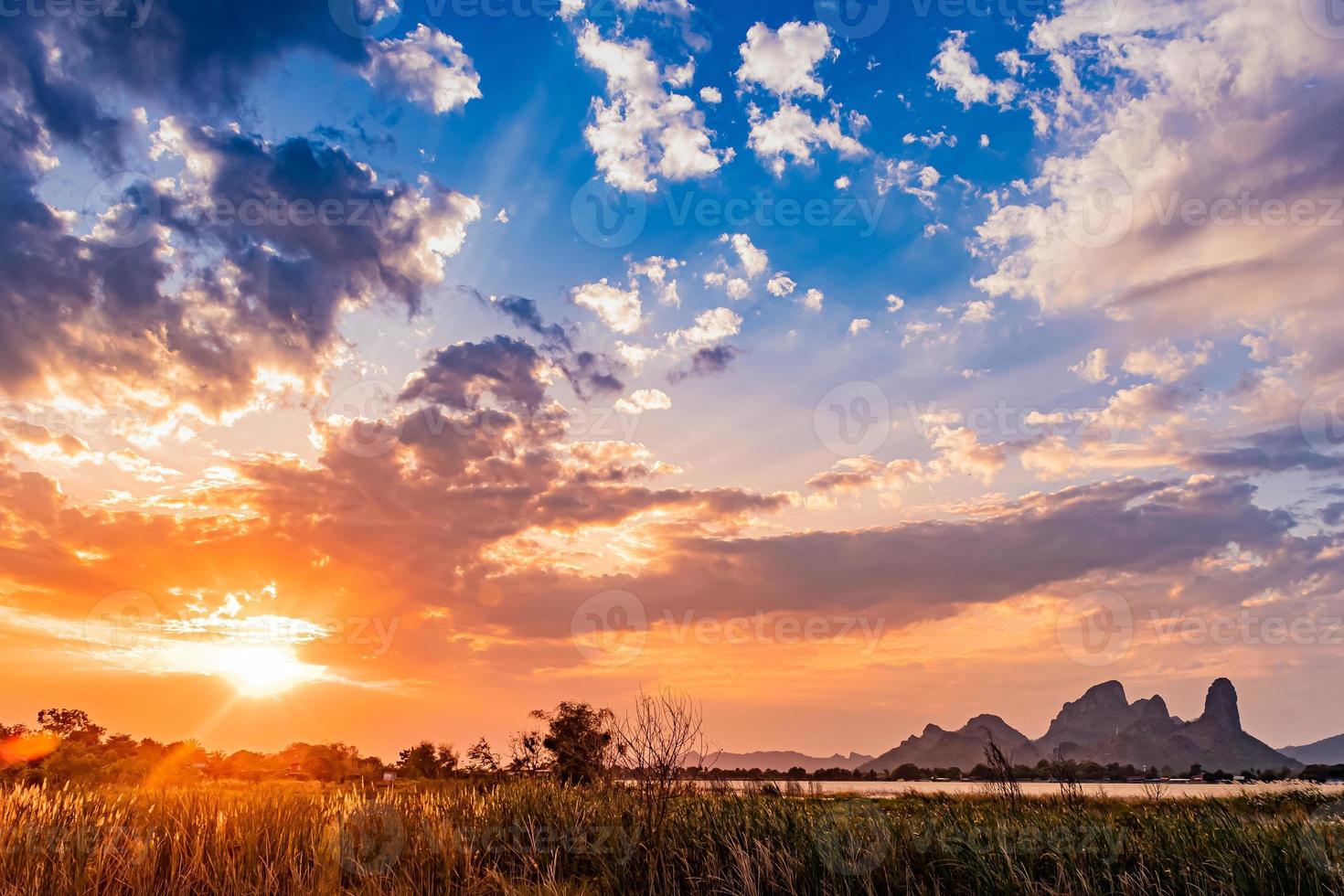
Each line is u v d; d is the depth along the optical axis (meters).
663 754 9.66
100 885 7.01
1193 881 7.69
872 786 30.62
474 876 8.03
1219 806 10.30
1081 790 12.00
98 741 32.38
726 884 7.98
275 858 8.05
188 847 7.88
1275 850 7.93
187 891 7.23
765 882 8.09
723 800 10.25
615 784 10.53
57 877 6.80
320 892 7.11
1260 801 13.22
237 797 10.52
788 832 9.01
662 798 9.08
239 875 7.41
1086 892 7.31
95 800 9.07
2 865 6.86
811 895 7.94
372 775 20.58
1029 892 7.52
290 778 25.83
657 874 8.30
